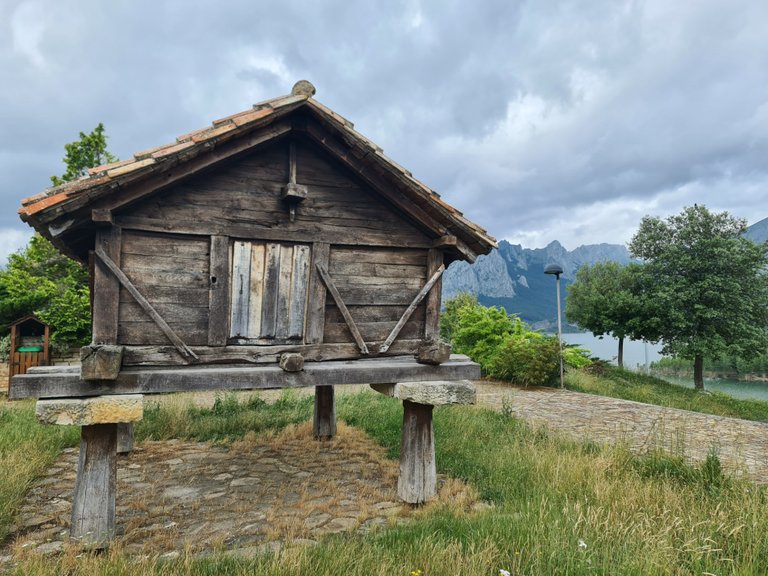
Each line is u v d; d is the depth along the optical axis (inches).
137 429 294.4
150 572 122.5
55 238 155.3
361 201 192.9
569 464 217.8
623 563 127.3
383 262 197.9
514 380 624.4
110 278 152.3
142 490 206.5
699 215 853.2
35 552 144.3
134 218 155.8
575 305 1085.8
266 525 171.3
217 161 162.2
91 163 679.7
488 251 210.4
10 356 523.8
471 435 290.5
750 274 813.2
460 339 724.0
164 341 160.1
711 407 644.1
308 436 297.0
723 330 812.0
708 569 127.7
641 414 419.8
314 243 183.5
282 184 179.2
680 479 206.5
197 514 181.3
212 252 166.9
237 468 237.6
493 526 153.8
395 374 188.2
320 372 174.2
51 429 281.3
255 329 173.2
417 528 157.6
